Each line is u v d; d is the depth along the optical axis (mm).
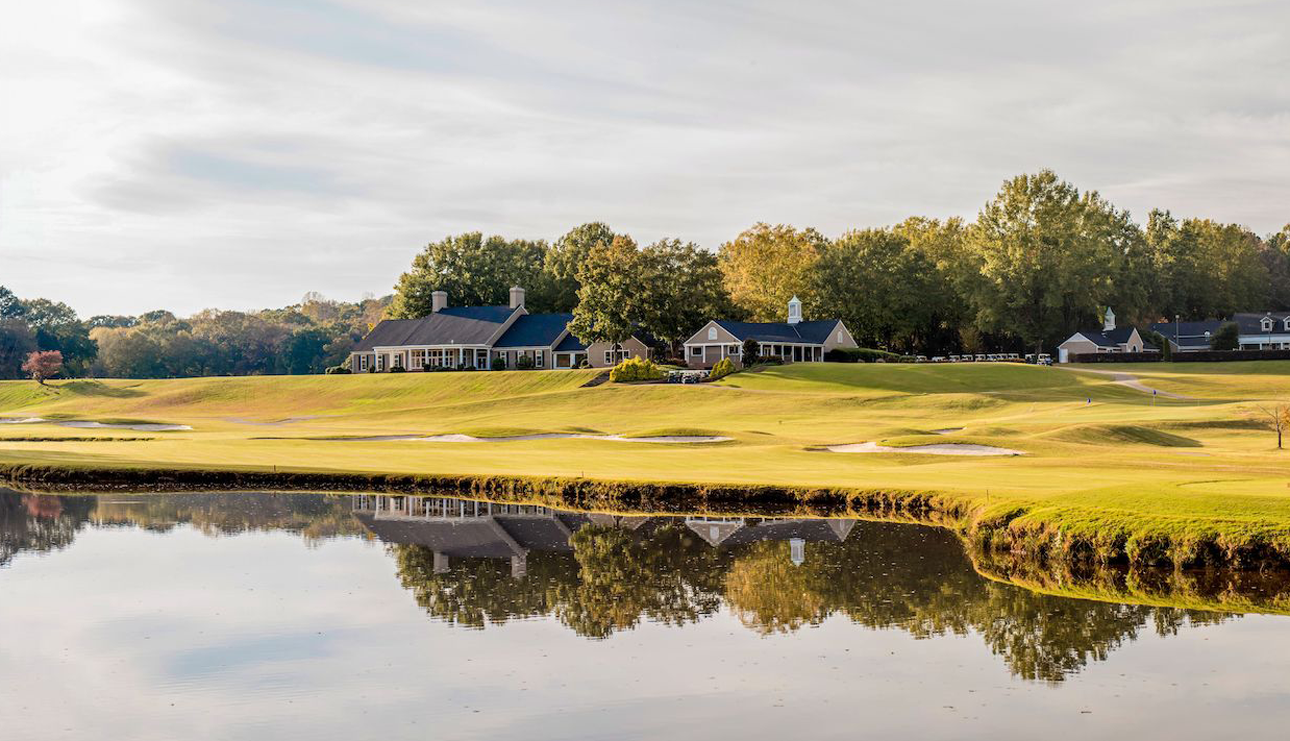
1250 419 64000
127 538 35469
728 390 92562
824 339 122250
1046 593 25984
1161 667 20531
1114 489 32500
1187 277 168750
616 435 67375
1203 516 27719
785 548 32031
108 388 125000
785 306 136875
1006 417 72938
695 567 29891
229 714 18922
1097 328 152375
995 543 30703
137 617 25203
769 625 23969
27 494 46469
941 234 153500
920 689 19656
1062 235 131500
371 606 26078
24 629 24250
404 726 18266
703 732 17812
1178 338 159250
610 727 18109
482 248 149500
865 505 37812
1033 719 18078
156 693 19984
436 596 27031
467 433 70125
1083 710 18453
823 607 25344
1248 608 24109
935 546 31703
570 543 33906
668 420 80375
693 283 116500
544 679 20547
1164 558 26922
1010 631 22969
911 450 53375
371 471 48000
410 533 35906
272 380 121125
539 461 52469
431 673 20969
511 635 23562
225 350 197250
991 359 135875
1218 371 108375
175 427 88250
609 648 22484
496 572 29797
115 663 21734
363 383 115062
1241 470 40219
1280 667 20328
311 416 99250
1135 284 156250
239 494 45781
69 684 20500
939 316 146625
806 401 86188
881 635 23016
